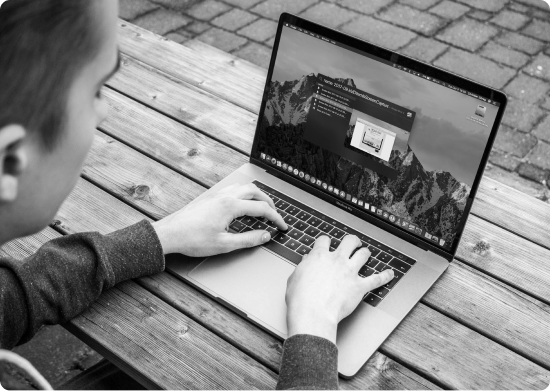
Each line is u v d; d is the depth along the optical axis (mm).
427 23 3570
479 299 1129
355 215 1301
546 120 2969
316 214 1300
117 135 1499
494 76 3195
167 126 1543
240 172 1399
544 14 3664
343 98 1275
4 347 963
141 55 1826
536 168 2732
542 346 1049
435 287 1151
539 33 3516
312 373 874
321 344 916
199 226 1145
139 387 1170
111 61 527
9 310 963
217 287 1113
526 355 1034
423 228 1219
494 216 1328
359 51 1241
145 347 1018
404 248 1224
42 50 462
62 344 2066
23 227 570
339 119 1288
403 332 1062
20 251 1176
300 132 1341
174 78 1735
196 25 3539
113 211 1281
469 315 1098
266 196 1281
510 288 1155
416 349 1033
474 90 1123
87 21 479
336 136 1298
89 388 1162
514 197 1382
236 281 1126
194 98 1655
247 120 1586
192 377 979
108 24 502
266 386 972
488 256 1224
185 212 1175
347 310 1026
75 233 1105
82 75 503
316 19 3580
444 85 1156
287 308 1011
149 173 1389
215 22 3572
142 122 1550
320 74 1295
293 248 1204
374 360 1016
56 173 537
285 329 1043
